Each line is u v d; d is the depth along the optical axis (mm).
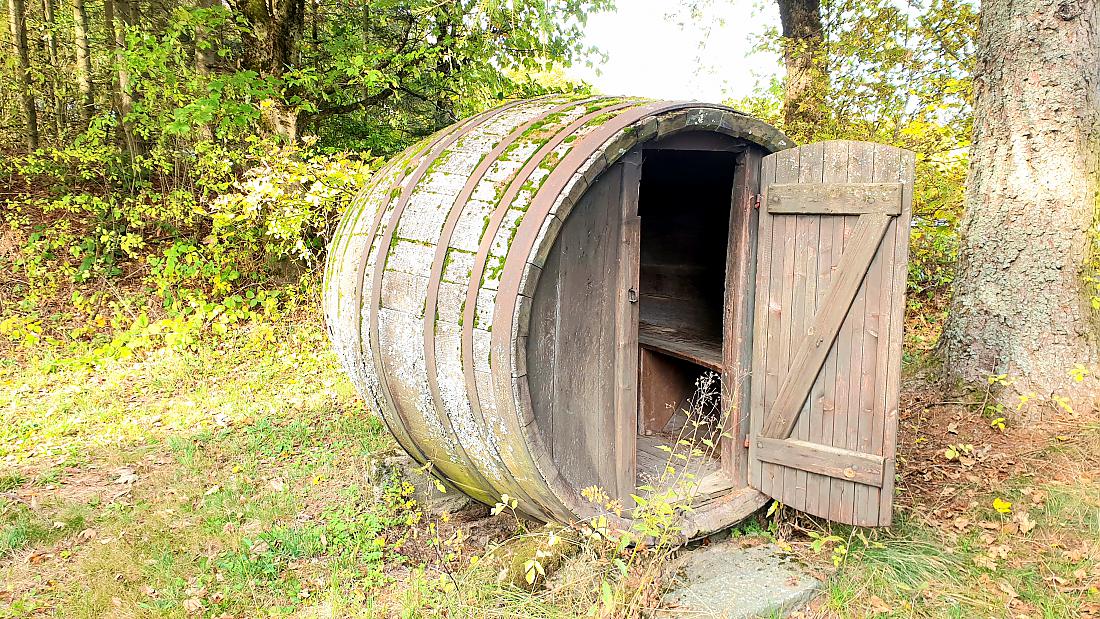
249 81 7453
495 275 2629
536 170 2762
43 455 4898
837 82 7105
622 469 3191
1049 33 4297
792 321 3369
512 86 9539
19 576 3402
